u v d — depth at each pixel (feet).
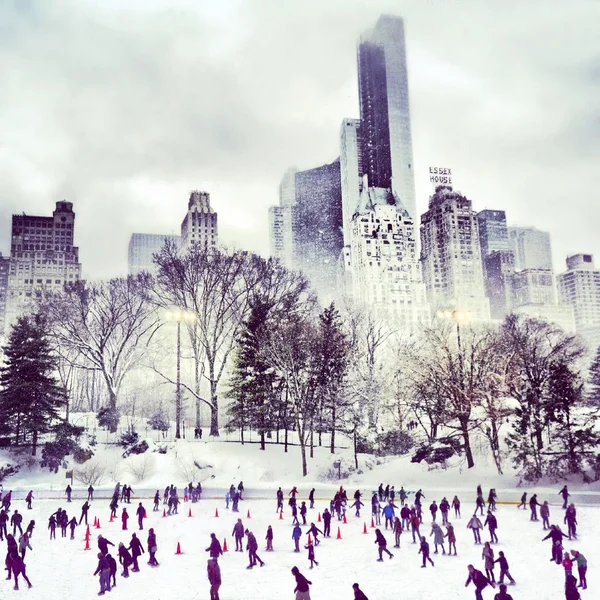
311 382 162.40
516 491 122.62
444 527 92.58
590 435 128.88
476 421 148.77
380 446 162.09
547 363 150.71
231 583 67.21
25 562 78.79
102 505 122.31
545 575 66.74
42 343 163.53
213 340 203.82
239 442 171.12
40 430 155.94
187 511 113.29
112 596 63.82
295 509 95.40
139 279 207.31
